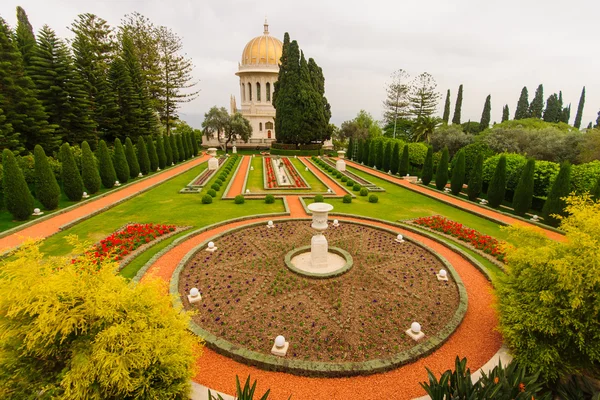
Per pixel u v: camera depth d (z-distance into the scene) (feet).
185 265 29.35
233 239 36.42
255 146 175.01
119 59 96.12
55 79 74.18
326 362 17.65
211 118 155.94
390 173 98.37
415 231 40.47
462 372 14.40
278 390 16.15
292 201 57.41
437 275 27.94
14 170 42.42
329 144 191.42
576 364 15.76
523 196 51.70
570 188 45.96
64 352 12.18
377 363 17.44
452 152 117.08
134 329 12.64
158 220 45.16
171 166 101.45
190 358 13.98
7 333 11.78
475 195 61.87
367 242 36.09
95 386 11.60
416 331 19.94
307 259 31.58
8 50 61.98
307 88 140.87
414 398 15.66
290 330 20.54
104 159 63.62
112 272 14.47
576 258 15.72
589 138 75.56
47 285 12.06
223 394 15.43
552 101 155.02
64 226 40.98
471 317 22.74
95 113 86.69
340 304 23.43
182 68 141.69
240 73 187.73
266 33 192.65
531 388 13.96
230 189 67.21
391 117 180.45
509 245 20.53
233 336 19.79
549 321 15.98
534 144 88.89
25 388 11.60
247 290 25.34
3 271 12.66
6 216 46.14
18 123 62.44
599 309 15.10
